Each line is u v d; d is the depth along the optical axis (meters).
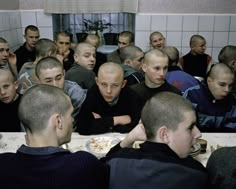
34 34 3.64
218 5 4.03
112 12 4.04
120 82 1.80
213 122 1.98
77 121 1.84
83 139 1.66
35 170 0.87
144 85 2.11
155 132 1.00
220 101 1.96
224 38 4.14
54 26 4.21
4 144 1.59
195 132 1.02
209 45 4.18
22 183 0.86
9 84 1.90
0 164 0.89
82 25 4.34
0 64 2.93
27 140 0.99
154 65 2.00
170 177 0.90
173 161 0.93
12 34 3.83
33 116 0.95
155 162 0.92
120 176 0.94
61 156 0.90
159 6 4.05
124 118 1.81
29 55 3.71
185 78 2.39
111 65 1.81
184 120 0.97
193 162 0.98
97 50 3.89
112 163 0.97
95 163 0.92
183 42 4.17
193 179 0.92
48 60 1.93
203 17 4.06
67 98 1.02
